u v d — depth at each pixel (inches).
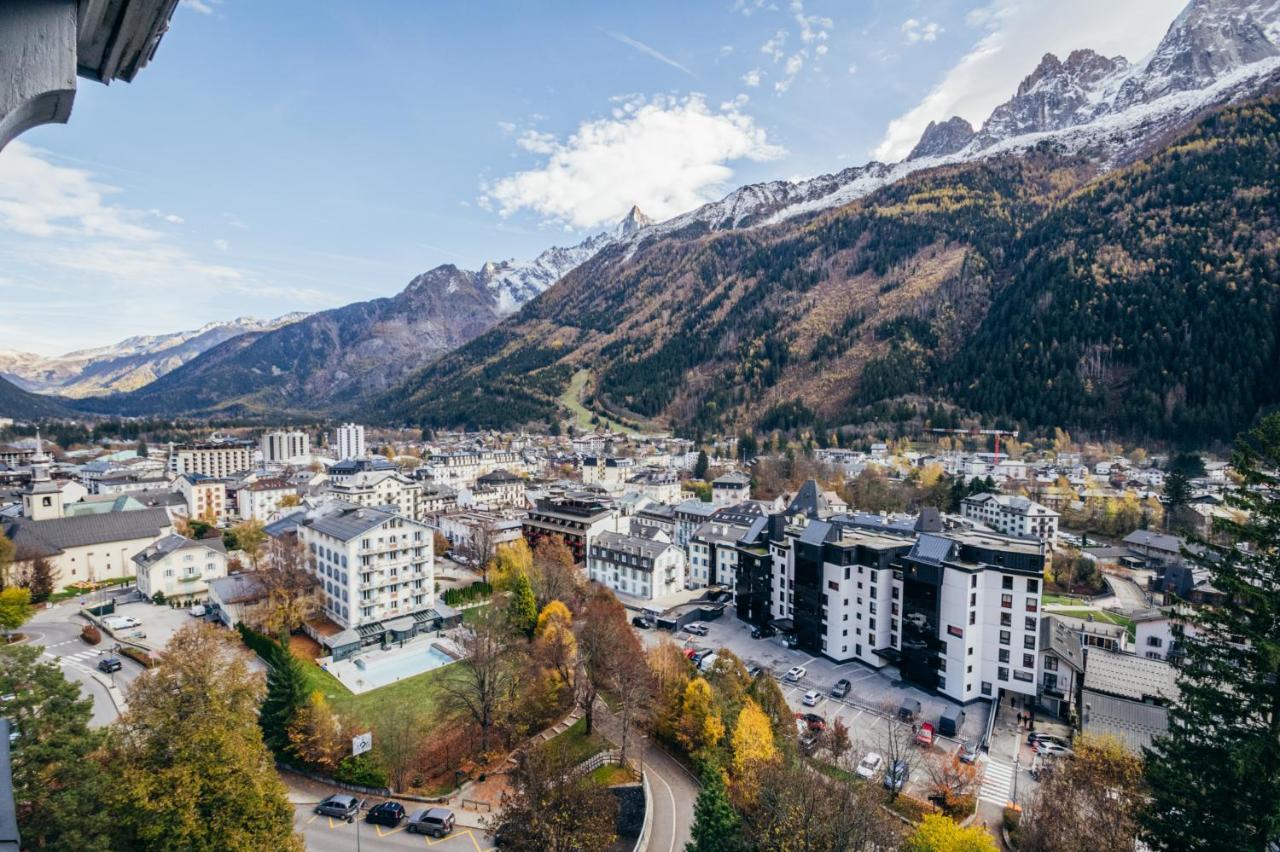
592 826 1985.7
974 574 3469.5
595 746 2871.6
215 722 1768.0
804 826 1983.3
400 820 2329.0
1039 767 2861.7
